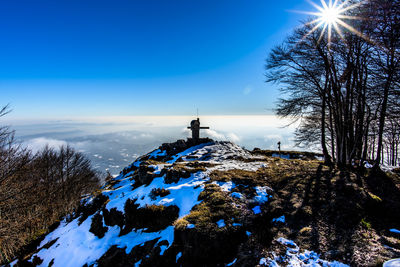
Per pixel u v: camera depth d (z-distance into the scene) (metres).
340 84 10.14
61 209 19.95
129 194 10.42
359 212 5.45
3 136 10.98
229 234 5.22
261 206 6.50
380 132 8.34
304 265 4.06
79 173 25.62
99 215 9.88
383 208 5.56
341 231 4.90
